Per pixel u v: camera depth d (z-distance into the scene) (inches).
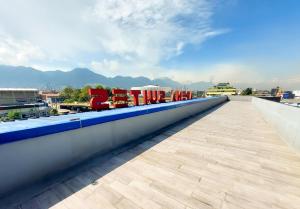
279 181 106.3
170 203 84.7
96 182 104.6
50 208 80.9
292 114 180.9
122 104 276.5
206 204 84.3
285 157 145.5
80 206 82.3
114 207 81.6
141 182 104.7
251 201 86.9
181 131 241.8
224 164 131.0
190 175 113.7
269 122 297.0
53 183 103.6
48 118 145.2
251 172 118.1
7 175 90.8
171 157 145.4
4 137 86.2
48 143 110.6
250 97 981.2
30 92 2361.0
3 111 1454.2
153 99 376.8
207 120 332.8
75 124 125.8
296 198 89.6
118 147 172.1
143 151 160.4
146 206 82.4
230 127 267.6
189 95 631.8
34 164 103.3
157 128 247.9
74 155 128.7
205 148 169.0
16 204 83.8
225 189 97.4
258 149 166.1
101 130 152.3
